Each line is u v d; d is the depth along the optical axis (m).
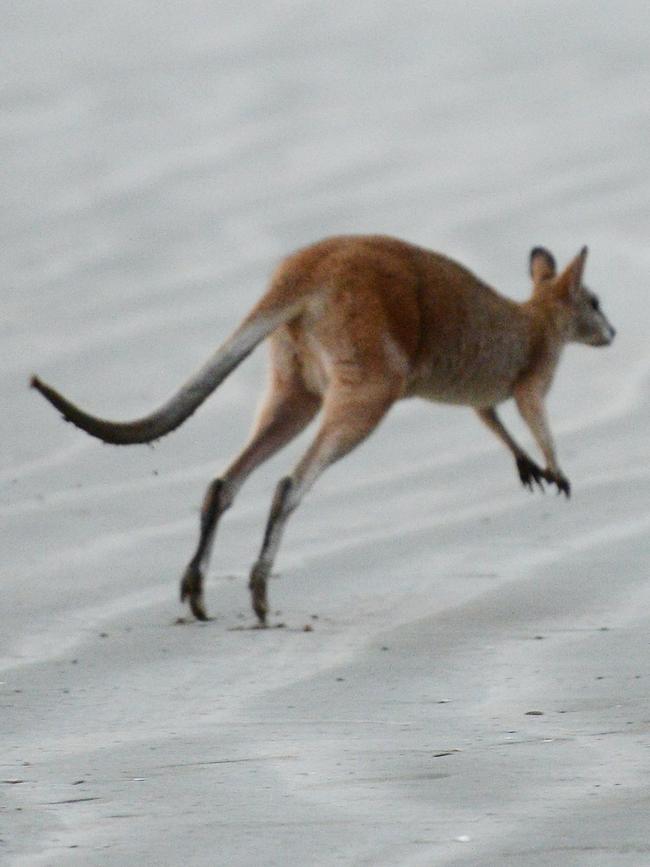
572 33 52.59
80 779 10.34
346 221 35.72
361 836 8.98
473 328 18.09
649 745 10.78
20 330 29.81
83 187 40.69
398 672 13.36
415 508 20.36
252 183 39.56
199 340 28.55
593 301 20.53
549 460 19.09
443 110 45.16
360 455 23.28
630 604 15.49
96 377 27.03
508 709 12.02
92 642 14.70
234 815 9.46
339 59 51.94
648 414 24.36
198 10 60.66
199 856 8.70
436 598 16.19
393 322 16.91
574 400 25.55
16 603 16.27
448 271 17.89
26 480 22.16
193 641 14.74
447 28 54.53
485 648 14.09
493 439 23.80
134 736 11.48
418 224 35.00
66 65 54.53
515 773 10.21
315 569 17.69
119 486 21.88
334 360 16.70
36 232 37.03
